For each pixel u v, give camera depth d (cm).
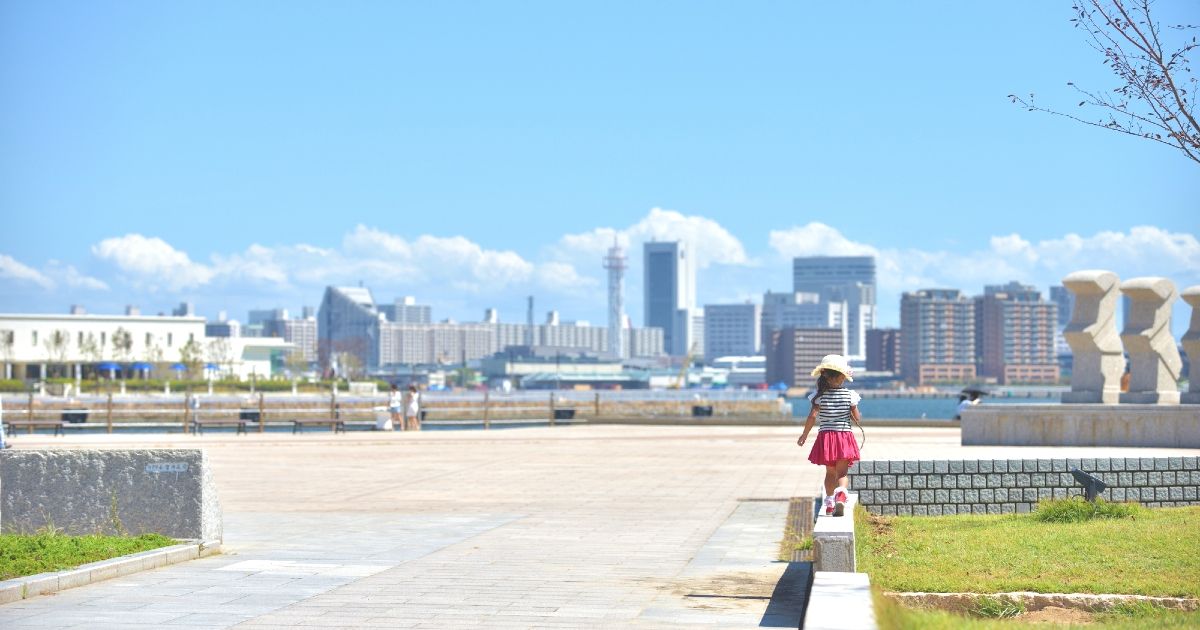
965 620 972
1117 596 1109
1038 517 1598
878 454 2378
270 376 17838
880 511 1766
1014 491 1755
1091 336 3088
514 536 1620
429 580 1238
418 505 2067
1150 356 3092
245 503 2103
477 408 7750
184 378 15025
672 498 2164
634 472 2766
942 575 1221
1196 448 2669
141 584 1205
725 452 3478
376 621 1012
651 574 1283
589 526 1742
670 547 1506
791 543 1541
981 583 1163
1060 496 1756
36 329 14938
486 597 1134
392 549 1485
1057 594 1119
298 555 1427
